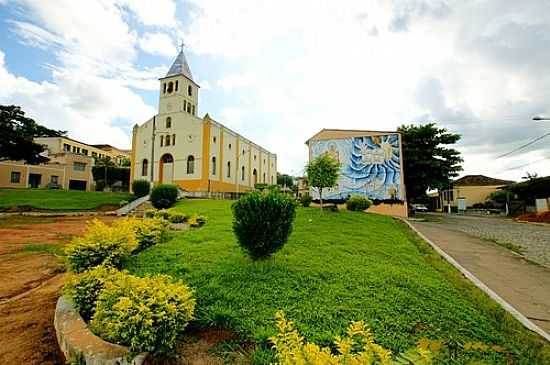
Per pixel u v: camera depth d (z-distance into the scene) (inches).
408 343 126.4
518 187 1284.4
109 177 1889.8
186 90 1434.5
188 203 900.0
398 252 307.9
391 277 210.1
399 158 918.4
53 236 495.2
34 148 1411.2
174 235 351.3
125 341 116.6
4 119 1332.4
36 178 1625.2
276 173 2201.0
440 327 143.9
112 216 823.7
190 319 130.1
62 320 147.7
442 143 1020.5
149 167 1395.2
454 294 194.5
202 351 124.1
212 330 139.1
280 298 165.8
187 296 129.9
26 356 133.6
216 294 168.1
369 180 934.4
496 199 1480.1
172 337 118.0
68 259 202.2
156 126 1409.9
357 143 962.1
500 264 314.2
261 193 239.6
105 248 208.1
